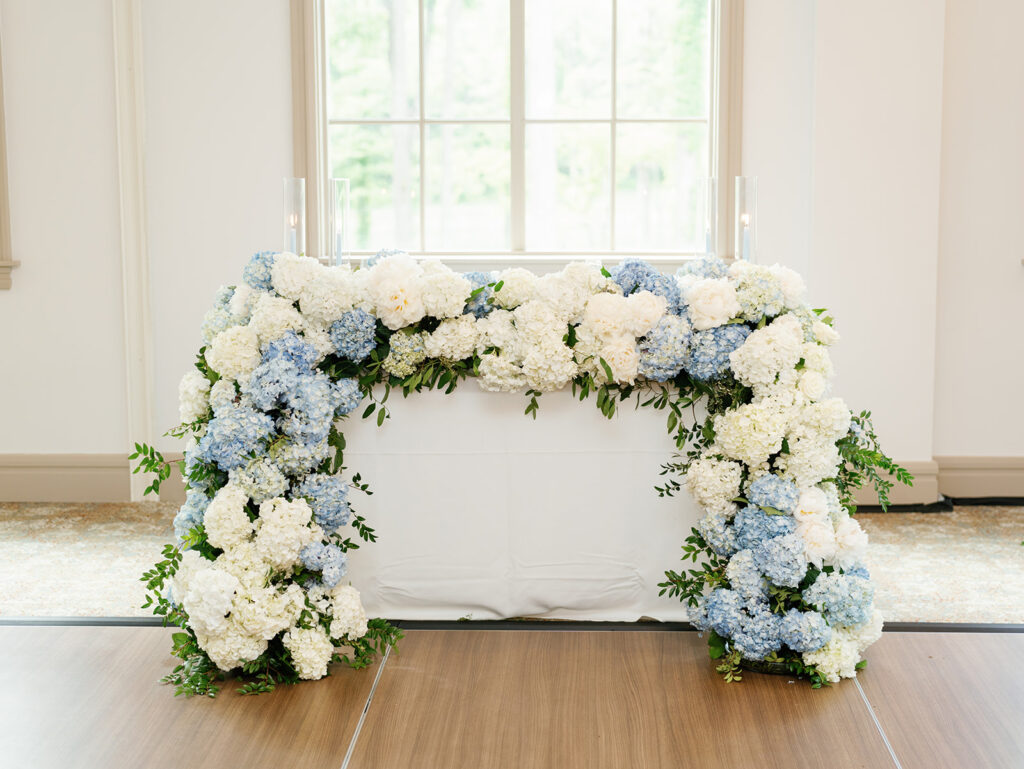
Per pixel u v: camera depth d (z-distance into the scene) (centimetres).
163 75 467
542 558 304
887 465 292
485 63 485
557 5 482
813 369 282
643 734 243
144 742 240
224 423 267
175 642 276
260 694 265
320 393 274
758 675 275
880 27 453
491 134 489
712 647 280
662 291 283
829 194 460
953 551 406
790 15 463
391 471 301
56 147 473
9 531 434
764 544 265
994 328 481
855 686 269
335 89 486
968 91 470
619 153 488
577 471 301
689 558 300
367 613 307
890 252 462
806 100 464
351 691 266
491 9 482
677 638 297
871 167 459
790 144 468
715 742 239
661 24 481
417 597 306
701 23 480
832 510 276
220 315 294
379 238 495
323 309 280
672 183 489
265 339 279
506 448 300
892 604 344
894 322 464
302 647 266
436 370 292
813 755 234
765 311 281
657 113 486
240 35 466
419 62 485
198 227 473
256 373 271
